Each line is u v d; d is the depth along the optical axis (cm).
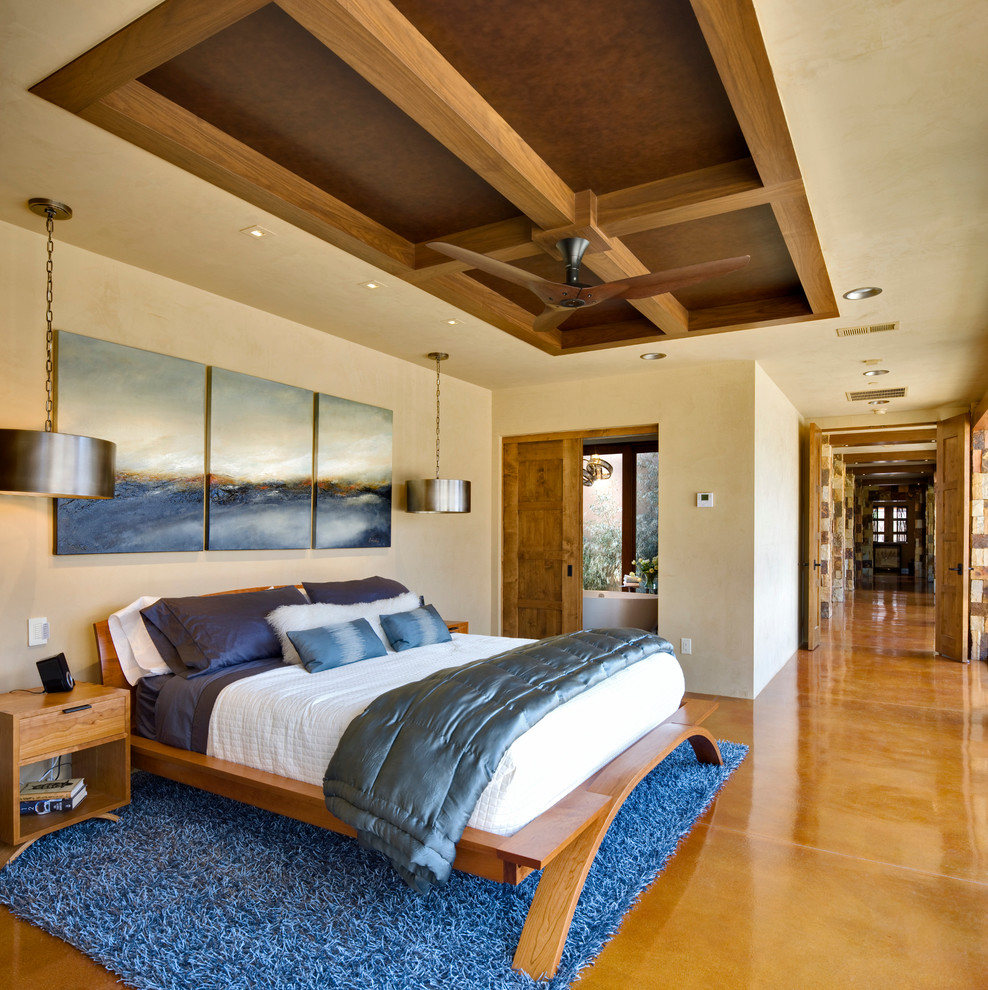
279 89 236
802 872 273
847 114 234
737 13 183
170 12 185
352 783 245
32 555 327
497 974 206
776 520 665
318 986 198
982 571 721
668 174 287
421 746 241
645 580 884
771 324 464
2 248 317
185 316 396
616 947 224
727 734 456
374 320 462
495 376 627
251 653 358
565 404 650
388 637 420
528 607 675
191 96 241
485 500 679
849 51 202
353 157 280
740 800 345
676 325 470
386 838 227
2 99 224
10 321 320
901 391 689
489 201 316
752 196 278
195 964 208
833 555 1129
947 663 706
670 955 220
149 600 362
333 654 358
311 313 448
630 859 276
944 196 290
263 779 279
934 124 239
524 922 230
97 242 339
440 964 209
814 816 326
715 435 579
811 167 269
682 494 591
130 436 365
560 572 662
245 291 407
